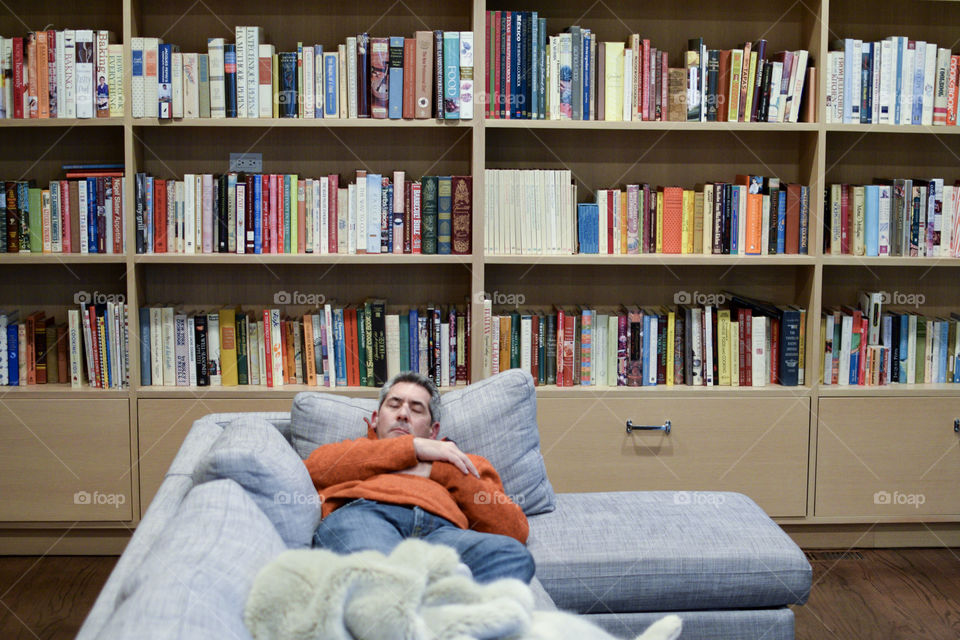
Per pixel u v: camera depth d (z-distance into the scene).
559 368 3.59
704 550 2.38
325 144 3.70
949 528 3.70
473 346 3.52
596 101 3.53
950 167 3.82
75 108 3.41
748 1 3.71
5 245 3.48
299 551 1.49
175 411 3.48
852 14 3.76
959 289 3.85
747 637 2.38
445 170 3.72
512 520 2.34
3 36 3.61
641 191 3.59
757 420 3.56
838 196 3.63
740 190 3.60
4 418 3.45
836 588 3.30
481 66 3.41
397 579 1.42
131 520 3.52
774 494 3.60
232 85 3.42
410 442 2.33
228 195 3.48
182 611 1.25
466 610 1.52
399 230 3.53
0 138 3.64
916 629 2.97
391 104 3.45
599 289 3.82
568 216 3.56
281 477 1.99
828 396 3.56
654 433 3.55
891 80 3.56
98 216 3.47
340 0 3.63
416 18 3.65
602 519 2.56
